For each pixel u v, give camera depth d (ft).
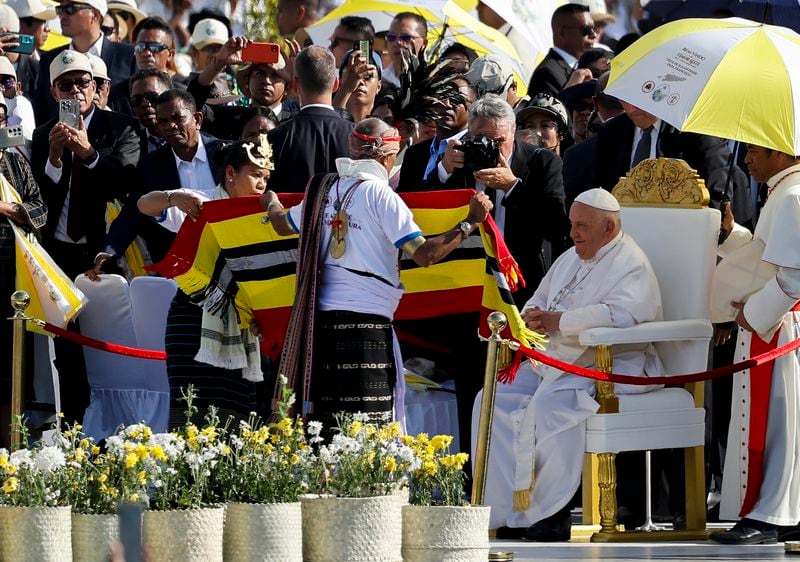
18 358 99.55
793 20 117.60
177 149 121.60
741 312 101.40
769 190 102.37
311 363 90.58
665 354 106.01
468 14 160.86
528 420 102.89
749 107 99.45
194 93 134.62
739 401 102.32
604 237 104.47
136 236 120.57
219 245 99.60
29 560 70.38
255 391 108.47
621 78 104.83
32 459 74.74
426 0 161.99
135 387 119.85
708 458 115.96
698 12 122.72
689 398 103.91
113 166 126.21
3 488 72.13
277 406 82.28
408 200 94.84
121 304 118.11
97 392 120.47
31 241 112.57
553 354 104.58
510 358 102.58
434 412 115.14
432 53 126.93
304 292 91.35
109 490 72.90
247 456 76.28
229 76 156.66
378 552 74.59
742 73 100.94
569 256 108.17
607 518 101.71
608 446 100.42
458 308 99.40
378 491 76.64
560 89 154.40
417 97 113.09
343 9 164.45
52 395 116.47
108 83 138.62
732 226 109.29
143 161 122.21
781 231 98.27
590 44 156.56
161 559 70.85
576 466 101.45
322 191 92.22
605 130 124.16
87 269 126.52
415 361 116.47
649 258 106.22
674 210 105.81
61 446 79.97
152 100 132.36
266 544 72.74
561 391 102.53
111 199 126.31
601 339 100.17
